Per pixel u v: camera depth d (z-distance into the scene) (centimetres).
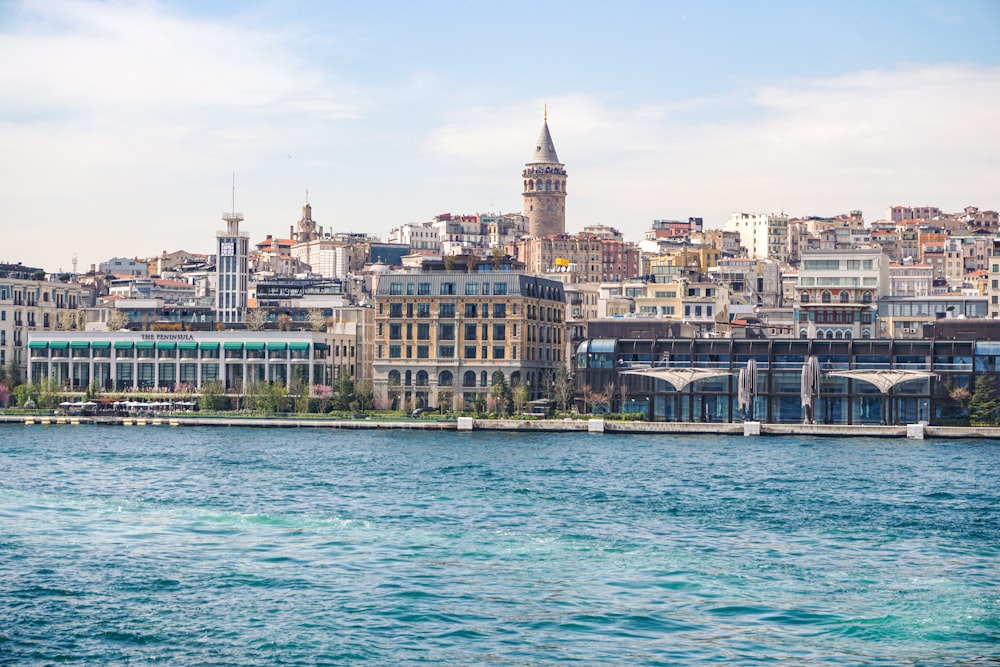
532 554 14012
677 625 11381
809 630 11269
